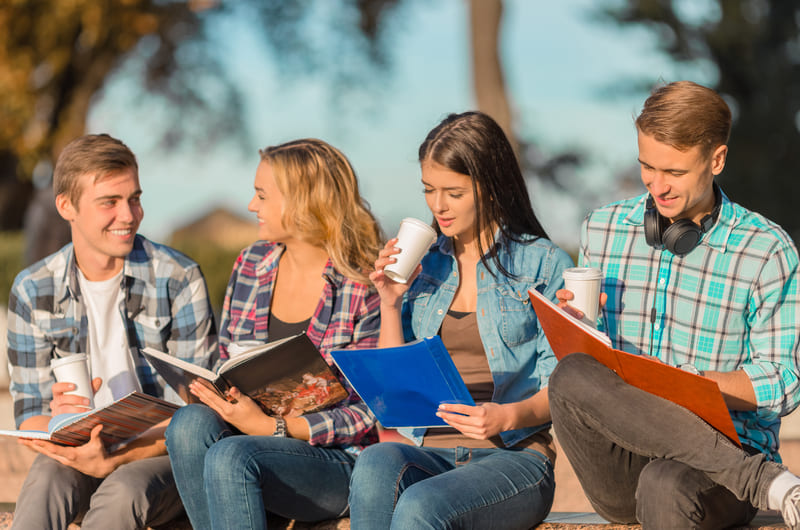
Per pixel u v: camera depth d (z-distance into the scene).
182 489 2.98
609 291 3.21
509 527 2.84
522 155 13.35
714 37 20.30
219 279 14.58
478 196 3.14
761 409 2.84
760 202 20.25
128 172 3.52
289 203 3.33
